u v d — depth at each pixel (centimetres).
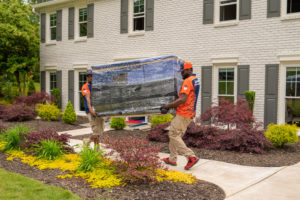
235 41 917
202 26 978
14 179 404
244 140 585
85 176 421
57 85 1425
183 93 437
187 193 361
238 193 360
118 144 423
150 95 479
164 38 1066
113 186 385
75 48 1342
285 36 833
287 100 844
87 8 1284
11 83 1884
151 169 411
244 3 898
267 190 369
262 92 874
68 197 343
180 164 499
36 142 546
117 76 500
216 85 967
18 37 1484
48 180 412
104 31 1235
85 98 536
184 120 455
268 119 866
